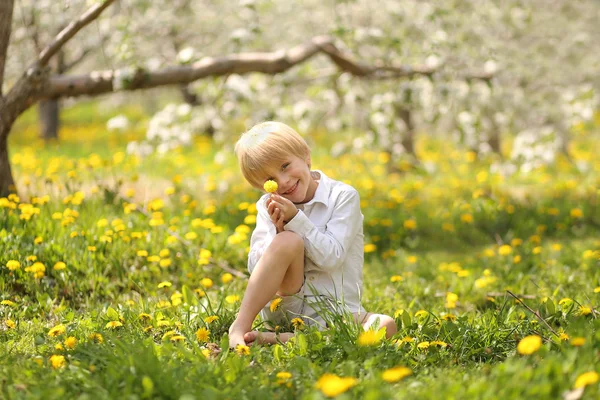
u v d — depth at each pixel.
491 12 7.84
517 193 8.00
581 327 2.69
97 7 4.74
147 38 7.57
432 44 6.84
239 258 4.55
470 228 6.25
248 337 2.79
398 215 6.54
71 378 2.30
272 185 2.85
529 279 4.24
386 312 3.59
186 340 2.82
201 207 6.30
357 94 7.74
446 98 7.24
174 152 9.24
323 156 10.34
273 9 8.91
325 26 9.06
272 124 3.10
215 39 8.63
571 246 5.38
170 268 4.33
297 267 2.88
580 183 8.44
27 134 16.22
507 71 7.70
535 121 8.86
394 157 9.02
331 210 3.09
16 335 2.97
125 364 2.32
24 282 3.69
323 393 2.07
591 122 9.43
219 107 7.34
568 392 2.02
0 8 4.77
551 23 8.77
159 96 18.06
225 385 2.26
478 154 10.11
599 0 9.03
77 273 3.93
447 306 3.66
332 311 2.98
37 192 5.71
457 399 2.04
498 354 2.74
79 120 21.17
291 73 7.33
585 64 8.66
